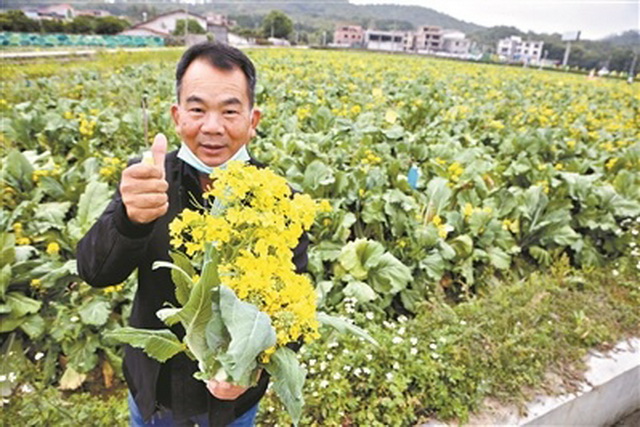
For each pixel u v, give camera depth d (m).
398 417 2.46
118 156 5.46
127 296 3.02
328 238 3.87
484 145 7.54
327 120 7.29
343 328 1.22
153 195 1.11
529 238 4.61
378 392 2.59
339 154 5.29
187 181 1.45
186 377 1.49
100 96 10.45
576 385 2.82
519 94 16.14
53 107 8.23
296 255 1.60
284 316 1.01
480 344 2.97
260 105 9.30
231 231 1.03
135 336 1.04
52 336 2.85
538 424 2.62
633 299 3.88
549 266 4.42
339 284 3.50
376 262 3.47
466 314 3.35
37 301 2.94
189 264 1.09
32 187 4.29
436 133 7.10
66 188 4.13
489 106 11.27
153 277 1.46
